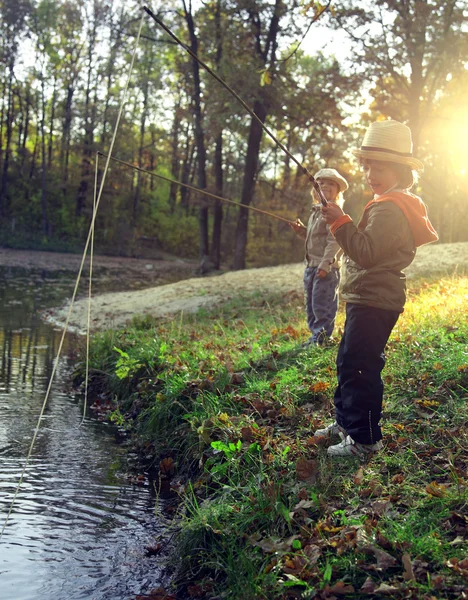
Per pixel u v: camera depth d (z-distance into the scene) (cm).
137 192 5344
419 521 334
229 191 5066
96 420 674
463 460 394
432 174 4241
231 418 517
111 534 413
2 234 4728
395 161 397
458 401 476
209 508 396
